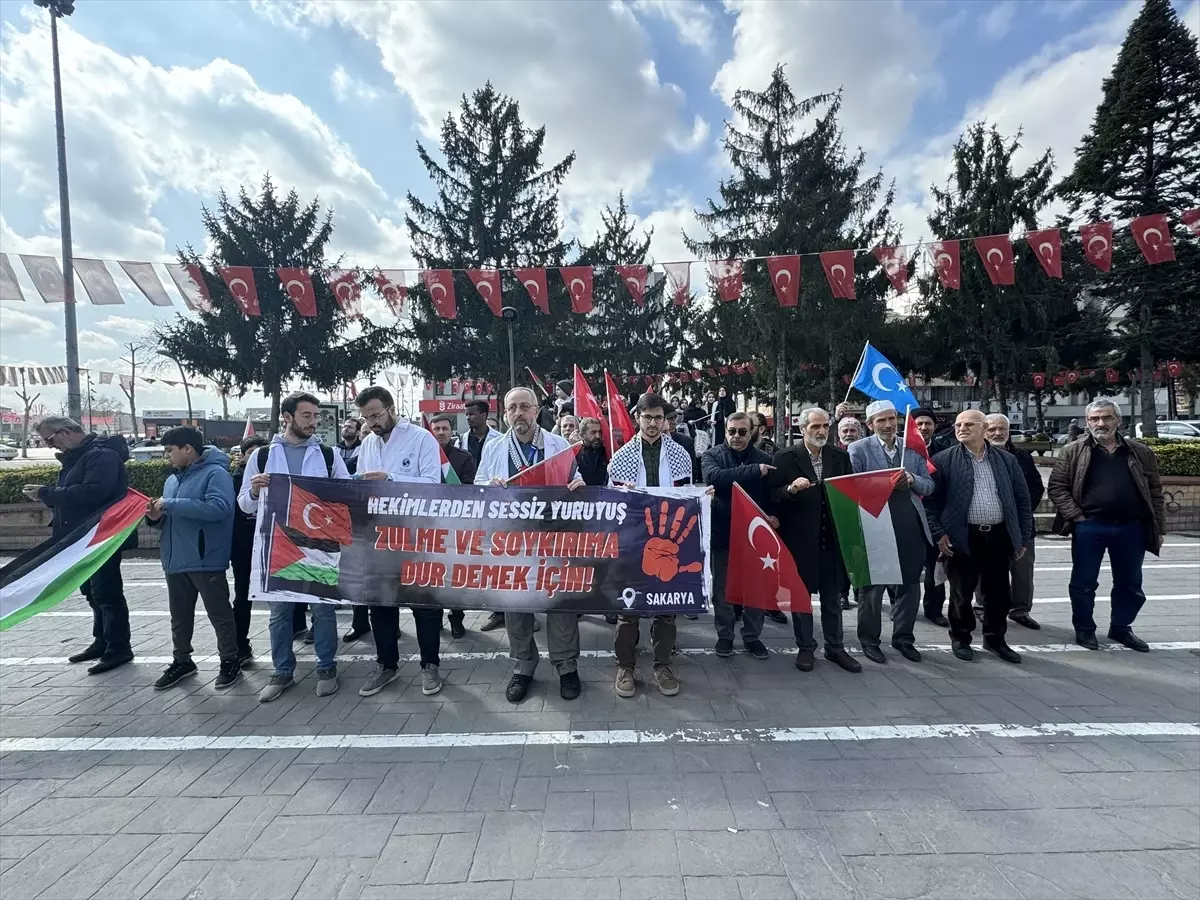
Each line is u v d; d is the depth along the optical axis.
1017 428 38.22
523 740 3.35
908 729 3.42
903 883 2.22
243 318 23.62
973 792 2.80
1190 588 6.48
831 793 2.80
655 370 31.69
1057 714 3.60
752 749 3.22
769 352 23.92
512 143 24.83
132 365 37.50
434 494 3.97
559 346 24.34
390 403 4.26
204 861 2.41
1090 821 2.58
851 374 29.20
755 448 4.63
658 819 2.62
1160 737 3.31
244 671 4.48
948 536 4.57
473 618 5.84
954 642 4.59
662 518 3.93
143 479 10.35
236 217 24.16
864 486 4.39
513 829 2.57
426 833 2.55
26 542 9.76
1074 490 4.86
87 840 2.55
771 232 23.02
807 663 4.32
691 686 4.07
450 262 24.06
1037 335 26.03
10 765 3.16
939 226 26.75
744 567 4.23
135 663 4.70
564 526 3.94
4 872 2.37
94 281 7.66
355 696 4.00
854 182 23.69
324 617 4.03
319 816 2.69
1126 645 4.79
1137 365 22.89
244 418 41.81
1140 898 2.13
